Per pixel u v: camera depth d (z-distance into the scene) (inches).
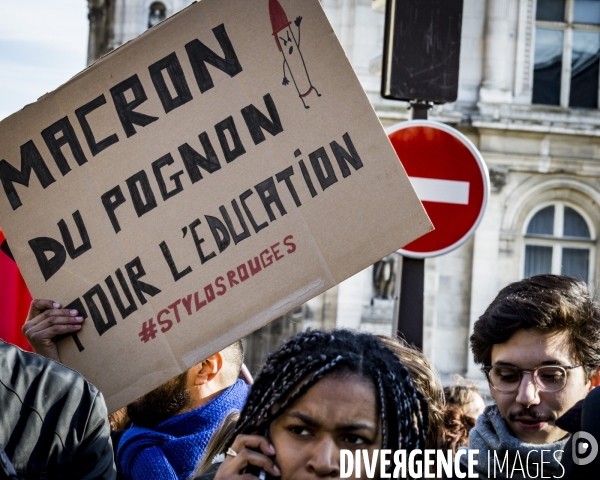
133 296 115.8
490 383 108.3
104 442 96.3
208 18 116.3
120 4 636.1
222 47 116.0
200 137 116.0
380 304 618.2
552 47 640.4
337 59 113.5
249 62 115.3
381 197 111.7
